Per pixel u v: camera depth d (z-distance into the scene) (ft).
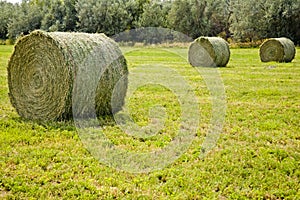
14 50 22.50
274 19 118.11
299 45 115.96
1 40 147.43
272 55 61.98
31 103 22.04
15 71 22.53
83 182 13.05
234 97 30.32
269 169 14.76
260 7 120.88
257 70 49.80
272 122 22.09
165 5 142.61
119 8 135.33
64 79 20.77
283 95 31.30
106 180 13.38
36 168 14.19
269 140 18.62
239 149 17.03
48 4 147.54
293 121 22.40
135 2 141.28
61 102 21.02
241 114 24.17
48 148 16.51
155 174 13.98
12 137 17.70
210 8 135.23
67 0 142.41
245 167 14.89
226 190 12.68
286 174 14.26
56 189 12.50
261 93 32.12
